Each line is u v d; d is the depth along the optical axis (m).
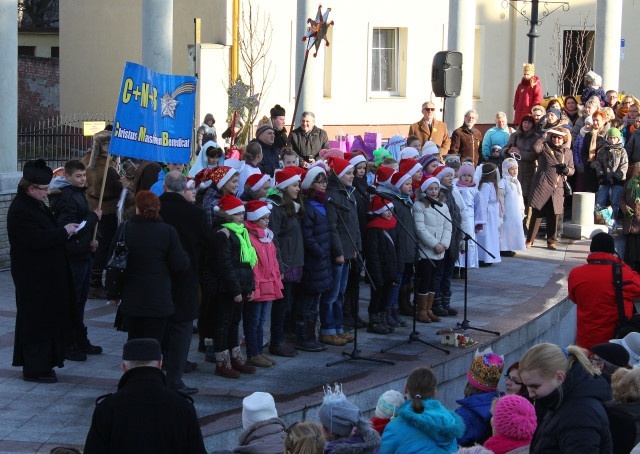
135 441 6.93
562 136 20.95
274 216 12.47
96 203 14.98
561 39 33.44
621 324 12.41
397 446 8.46
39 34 41.53
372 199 13.90
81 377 11.72
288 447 7.41
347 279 13.73
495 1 32.72
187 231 10.98
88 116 30.98
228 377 11.93
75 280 12.28
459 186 18.31
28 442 9.68
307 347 13.21
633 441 7.73
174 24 28.67
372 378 12.08
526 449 7.86
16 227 11.12
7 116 17.20
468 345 13.70
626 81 35.19
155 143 12.62
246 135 23.12
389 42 31.17
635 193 20.50
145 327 10.54
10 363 12.13
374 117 30.62
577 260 20.08
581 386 6.99
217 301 11.78
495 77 33.03
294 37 28.78
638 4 34.97
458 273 18.23
